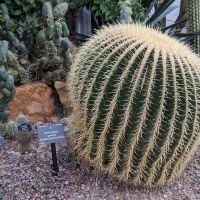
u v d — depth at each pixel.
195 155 2.44
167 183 2.02
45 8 2.80
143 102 1.69
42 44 2.85
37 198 1.84
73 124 2.05
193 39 4.02
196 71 1.77
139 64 1.71
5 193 1.86
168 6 3.79
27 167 2.07
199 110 1.77
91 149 1.93
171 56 1.73
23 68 2.84
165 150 1.79
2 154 2.22
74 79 1.98
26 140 2.20
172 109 1.70
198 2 3.97
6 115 2.50
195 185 2.08
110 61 1.76
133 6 3.41
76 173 2.04
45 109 2.81
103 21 3.56
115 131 1.79
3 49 2.56
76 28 4.16
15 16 3.13
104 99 1.76
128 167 1.86
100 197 1.88
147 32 1.92
